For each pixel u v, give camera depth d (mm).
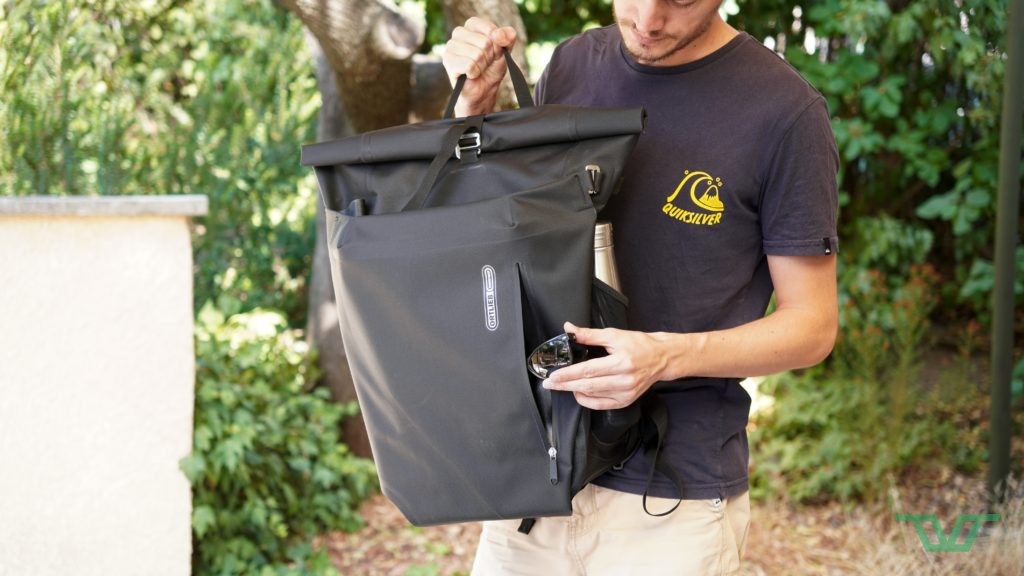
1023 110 3646
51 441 2814
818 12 4879
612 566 1699
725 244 1624
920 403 4723
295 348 4578
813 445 4301
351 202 1556
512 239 1374
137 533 2902
